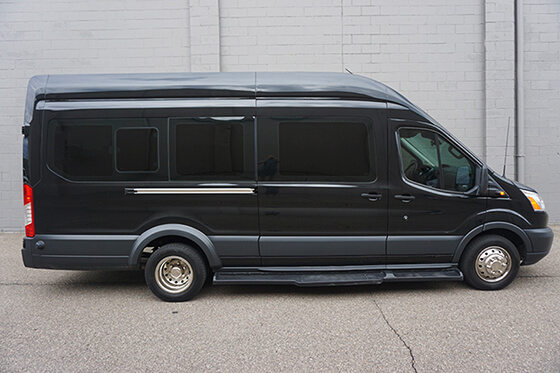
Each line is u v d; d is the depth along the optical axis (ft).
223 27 26.96
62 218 15.12
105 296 16.12
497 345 11.57
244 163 15.26
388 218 15.44
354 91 15.51
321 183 15.31
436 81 26.96
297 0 26.84
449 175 15.72
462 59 26.84
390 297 15.57
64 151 15.10
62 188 15.06
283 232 15.35
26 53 26.91
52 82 15.30
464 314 13.78
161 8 26.91
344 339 12.11
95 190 15.07
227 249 15.33
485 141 26.89
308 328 12.91
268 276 15.31
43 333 12.77
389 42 26.84
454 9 26.71
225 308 14.70
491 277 15.92
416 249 15.60
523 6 26.61
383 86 15.83
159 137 15.15
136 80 15.38
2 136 27.12
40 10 26.76
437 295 15.66
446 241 15.61
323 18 26.81
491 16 26.32
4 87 26.99
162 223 15.24
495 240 15.78
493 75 26.53
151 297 15.97
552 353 11.07
